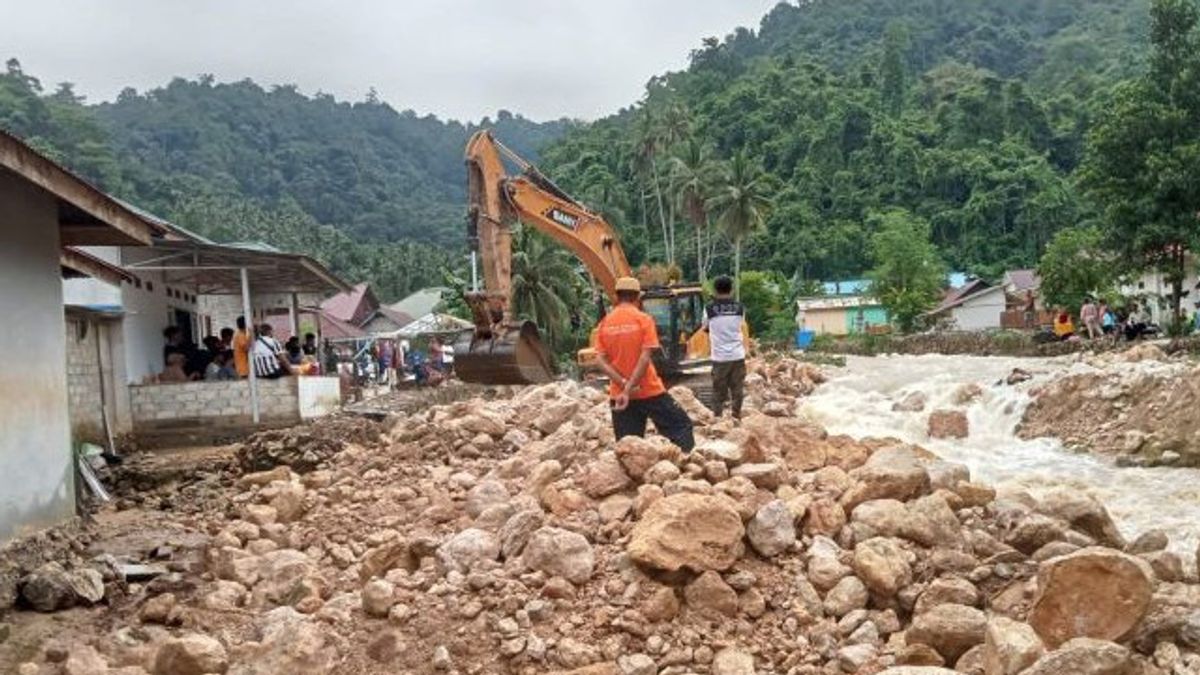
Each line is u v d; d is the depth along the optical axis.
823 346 40.84
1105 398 13.25
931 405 15.55
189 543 7.39
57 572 6.19
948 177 84.69
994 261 78.81
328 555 7.28
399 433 10.48
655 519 5.66
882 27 149.88
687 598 5.48
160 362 17.44
